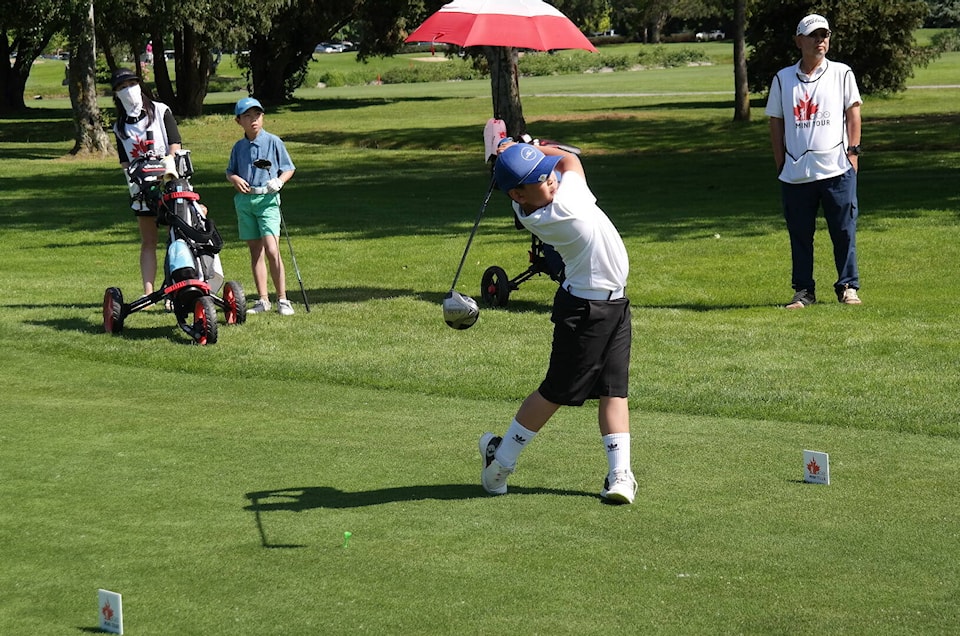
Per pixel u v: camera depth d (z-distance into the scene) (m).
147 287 26.77
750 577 10.25
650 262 33.94
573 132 92.50
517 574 10.38
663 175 62.97
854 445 15.27
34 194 59.75
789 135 26.69
